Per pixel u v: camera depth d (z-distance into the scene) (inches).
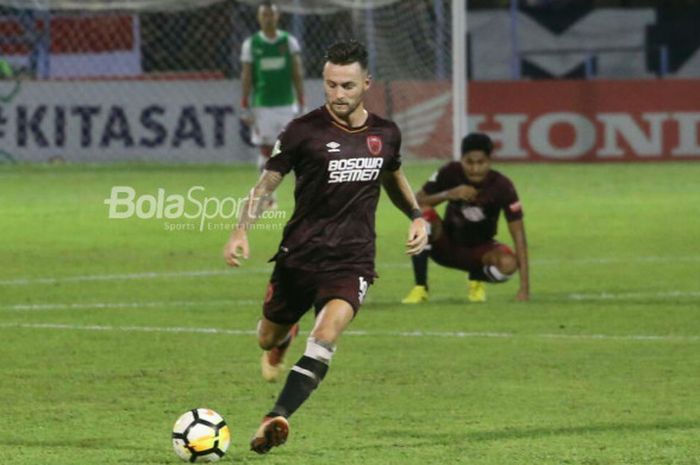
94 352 1154.0
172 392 987.9
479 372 1063.6
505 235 2124.8
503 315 1364.4
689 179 3107.8
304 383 756.0
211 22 3585.1
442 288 1583.4
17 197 2667.3
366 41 3334.2
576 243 2022.6
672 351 1157.1
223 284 1599.4
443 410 922.1
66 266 1744.6
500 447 808.9
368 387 1005.2
